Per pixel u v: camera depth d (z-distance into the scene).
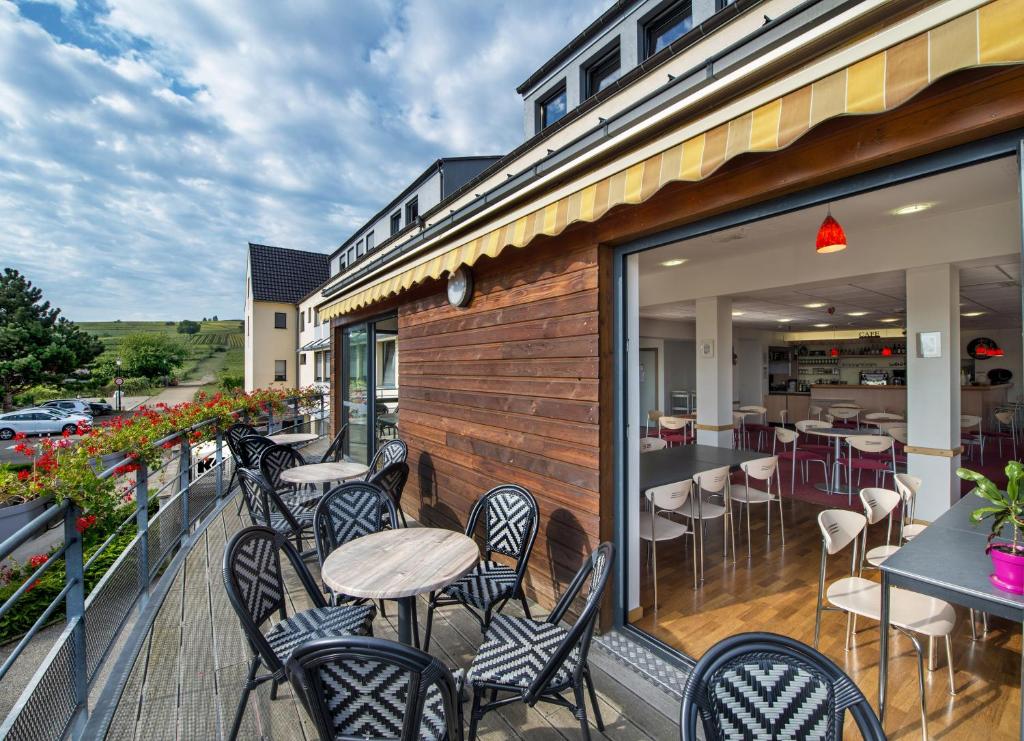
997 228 3.78
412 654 1.20
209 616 2.88
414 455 4.64
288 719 2.02
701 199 2.07
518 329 3.20
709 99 1.61
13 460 12.74
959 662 2.40
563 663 1.75
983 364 11.97
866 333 13.01
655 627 2.75
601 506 2.59
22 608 3.75
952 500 4.29
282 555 3.91
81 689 1.99
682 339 12.49
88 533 4.81
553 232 2.28
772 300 6.92
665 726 1.97
